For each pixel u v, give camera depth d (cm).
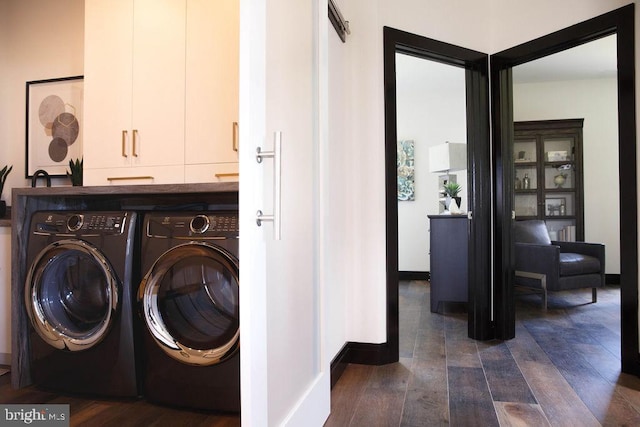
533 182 470
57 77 255
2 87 261
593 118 471
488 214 254
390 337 216
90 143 216
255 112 96
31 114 258
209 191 160
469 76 259
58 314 175
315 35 159
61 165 253
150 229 162
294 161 133
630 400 166
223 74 201
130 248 164
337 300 200
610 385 182
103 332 163
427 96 508
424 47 230
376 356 213
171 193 168
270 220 96
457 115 500
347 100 221
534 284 352
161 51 208
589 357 221
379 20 221
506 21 247
